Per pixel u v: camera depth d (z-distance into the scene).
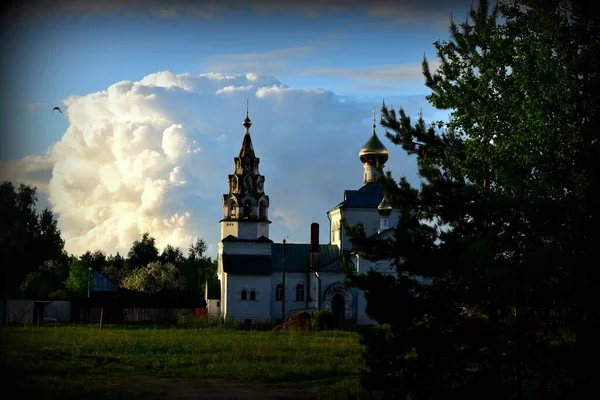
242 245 100.44
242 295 98.25
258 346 51.94
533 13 25.16
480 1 28.00
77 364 41.12
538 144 23.67
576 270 21.58
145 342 54.41
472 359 25.27
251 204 101.88
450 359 25.45
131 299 99.56
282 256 102.38
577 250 21.77
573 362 22.02
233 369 40.75
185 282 132.38
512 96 25.00
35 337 57.53
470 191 25.44
